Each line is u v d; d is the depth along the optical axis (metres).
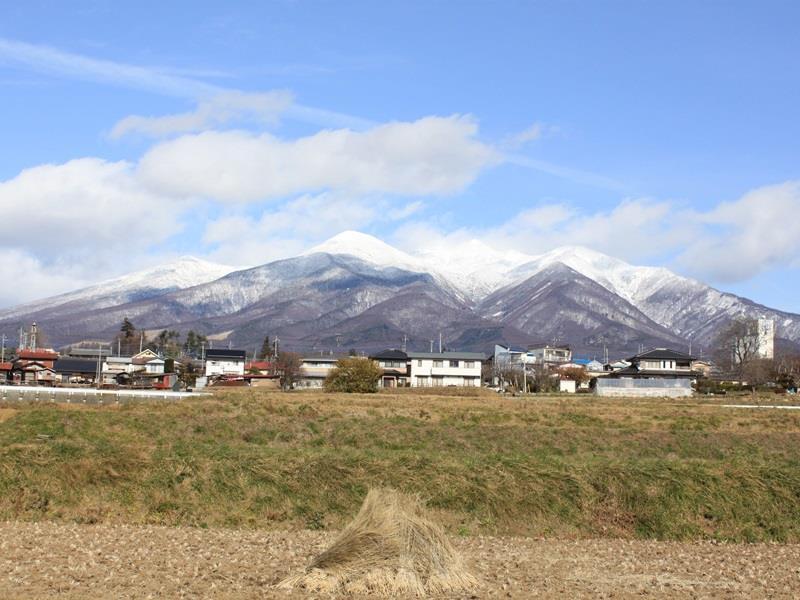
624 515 30.67
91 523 28.67
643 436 48.44
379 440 44.31
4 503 29.31
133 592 19.05
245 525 29.23
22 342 187.88
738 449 46.09
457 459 34.50
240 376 143.12
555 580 21.88
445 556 20.59
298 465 32.22
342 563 20.09
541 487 31.47
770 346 173.75
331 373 98.38
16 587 19.14
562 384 131.38
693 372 160.75
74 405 57.66
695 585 21.91
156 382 120.31
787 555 26.50
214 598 18.80
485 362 177.12
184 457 32.78
